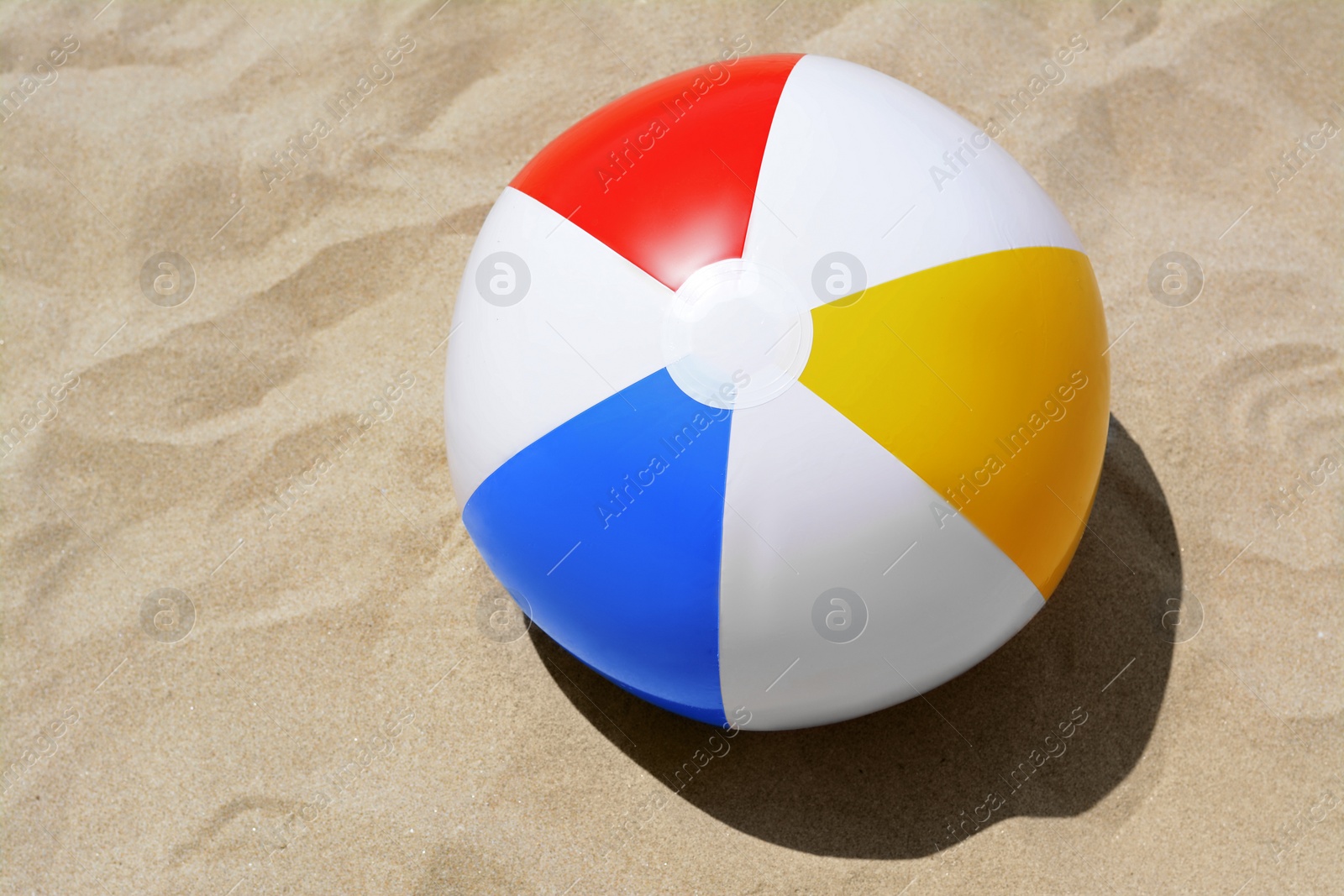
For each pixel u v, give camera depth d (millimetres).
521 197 2137
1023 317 1935
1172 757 2510
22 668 2688
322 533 2758
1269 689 2568
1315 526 2727
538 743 2539
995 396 1875
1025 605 2115
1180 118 3203
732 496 1806
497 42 3328
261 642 2668
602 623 1983
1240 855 2430
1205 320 2941
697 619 1897
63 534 2795
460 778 2521
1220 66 3264
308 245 3059
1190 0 3350
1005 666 2574
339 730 2586
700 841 2441
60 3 3375
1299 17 3322
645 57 3301
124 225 3107
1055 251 2082
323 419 2863
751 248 1840
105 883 2504
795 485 1799
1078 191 3119
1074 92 3236
